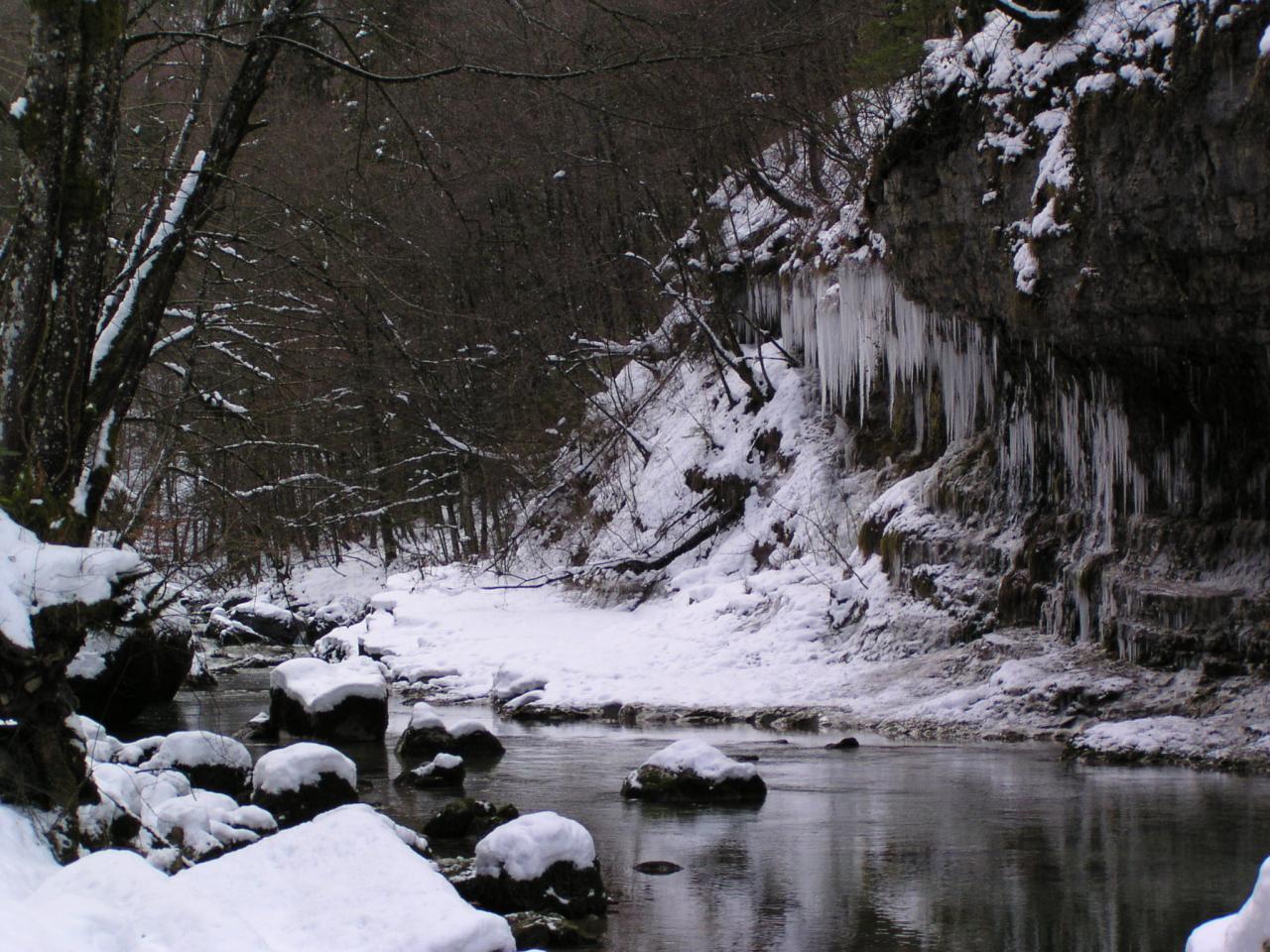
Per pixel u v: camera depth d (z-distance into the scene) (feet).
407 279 58.23
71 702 23.75
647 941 27.43
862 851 35.76
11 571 22.63
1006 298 66.23
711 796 43.70
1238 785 44.83
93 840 23.18
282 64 50.37
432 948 18.61
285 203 39.42
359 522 101.09
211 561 49.42
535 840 29.68
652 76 46.73
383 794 44.96
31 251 26.66
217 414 49.44
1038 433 70.23
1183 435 60.54
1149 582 59.57
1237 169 49.88
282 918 19.57
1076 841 36.47
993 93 63.67
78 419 27.37
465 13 54.44
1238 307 53.16
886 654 71.36
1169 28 52.39
